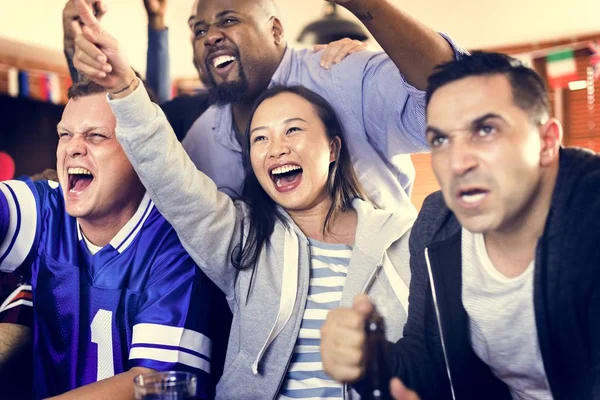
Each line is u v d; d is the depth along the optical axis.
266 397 1.32
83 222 1.52
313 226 1.41
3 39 1.99
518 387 1.25
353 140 1.50
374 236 1.33
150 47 1.84
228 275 1.40
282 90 1.45
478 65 1.19
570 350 1.17
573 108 1.45
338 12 1.64
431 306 1.28
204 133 1.68
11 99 2.00
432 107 1.22
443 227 1.28
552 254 1.16
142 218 1.50
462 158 1.19
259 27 1.61
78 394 1.27
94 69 1.24
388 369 1.01
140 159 1.29
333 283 1.34
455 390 1.25
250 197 1.45
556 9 1.49
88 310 1.50
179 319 1.41
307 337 1.32
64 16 1.75
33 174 2.01
